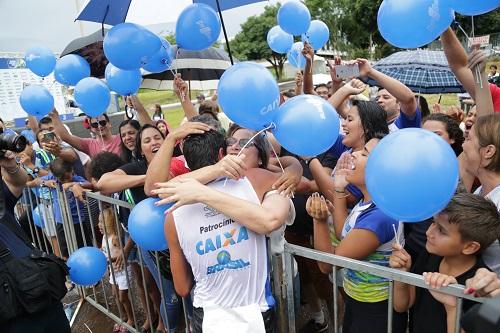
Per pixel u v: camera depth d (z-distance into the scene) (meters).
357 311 1.75
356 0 22.11
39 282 1.76
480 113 2.19
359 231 1.62
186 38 2.44
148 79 6.09
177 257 1.56
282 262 1.63
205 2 2.99
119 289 2.86
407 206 1.17
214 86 6.52
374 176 1.21
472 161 1.72
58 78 3.52
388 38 2.02
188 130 1.67
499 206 1.52
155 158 1.75
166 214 1.52
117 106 10.13
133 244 2.70
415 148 1.15
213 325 1.47
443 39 2.30
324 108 1.51
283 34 4.79
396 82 2.59
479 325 0.67
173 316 2.41
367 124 2.09
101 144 4.27
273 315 1.59
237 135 1.90
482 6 1.87
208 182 1.48
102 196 2.55
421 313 1.52
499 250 1.38
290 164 1.91
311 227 2.52
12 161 1.94
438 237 1.38
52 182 3.25
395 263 1.47
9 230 1.84
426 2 1.81
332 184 2.27
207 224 1.45
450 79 4.73
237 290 1.49
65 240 3.45
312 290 2.67
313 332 2.73
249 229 1.46
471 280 1.17
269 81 1.49
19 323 1.76
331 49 23.72
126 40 2.10
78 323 3.11
